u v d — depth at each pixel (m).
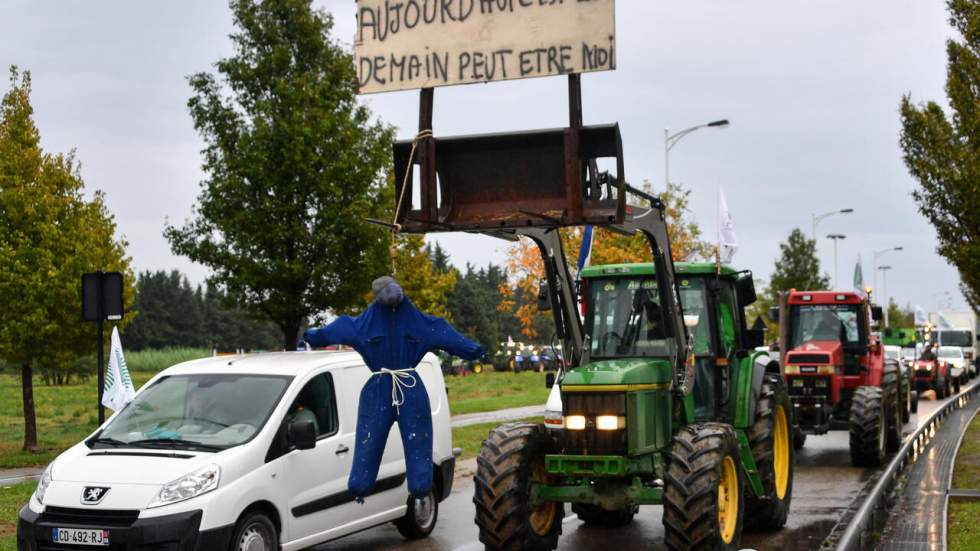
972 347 56.94
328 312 23.14
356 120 22.67
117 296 14.20
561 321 9.85
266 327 127.94
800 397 17.95
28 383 20.09
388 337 7.62
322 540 9.23
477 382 49.78
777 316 20.02
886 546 9.35
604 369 9.05
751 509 11.13
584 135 7.25
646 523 12.09
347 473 9.59
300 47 22.47
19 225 19.72
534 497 9.23
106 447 8.72
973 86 16.16
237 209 21.67
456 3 7.52
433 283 33.06
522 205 7.55
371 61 7.66
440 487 11.30
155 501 7.90
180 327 124.19
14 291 19.25
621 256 30.88
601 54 7.25
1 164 19.86
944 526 10.29
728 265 11.49
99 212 21.19
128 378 15.84
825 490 14.36
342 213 21.55
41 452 19.77
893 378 18.77
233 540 8.15
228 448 8.50
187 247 21.80
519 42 7.39
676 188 33.38
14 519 11.41
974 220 15.80
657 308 10.38
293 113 21.36
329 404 9.59
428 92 7.61
